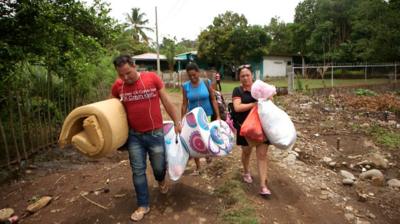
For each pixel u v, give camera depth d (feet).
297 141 25.79
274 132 13.29
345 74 106.83
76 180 16.80
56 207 14.19
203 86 15.43
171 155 12.82
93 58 29.25
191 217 12.64
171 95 69.05
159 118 12.30
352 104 44.60
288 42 152.76
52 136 23.76
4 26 19.63
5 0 19.27
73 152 22.52
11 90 19.79
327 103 46.68
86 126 10.74
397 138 27.55
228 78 131.13
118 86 12.07
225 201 13.65
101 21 28.68
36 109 22.65
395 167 22.41
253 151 20.54
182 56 131.34
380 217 14.97
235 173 16.40
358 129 30.40
